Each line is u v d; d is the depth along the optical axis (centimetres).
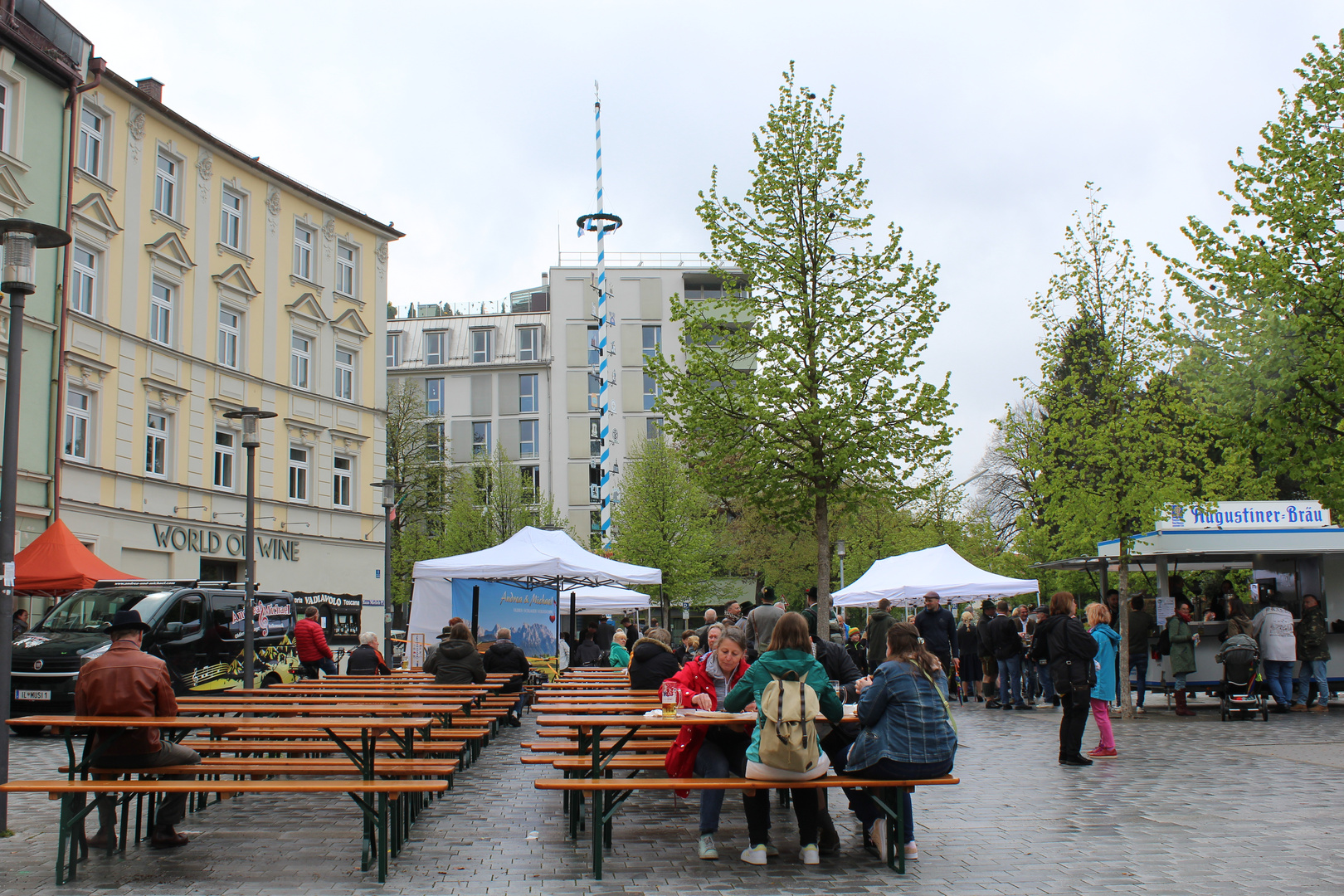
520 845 800
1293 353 1727
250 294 3272
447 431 6894
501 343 7000
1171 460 1838
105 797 774
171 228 2978
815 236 1956
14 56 2397
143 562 2822
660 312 6862
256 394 3284
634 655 1223
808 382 1864
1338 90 1783
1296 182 1789
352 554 3700
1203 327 1828
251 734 1057
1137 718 1797
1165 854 745
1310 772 1120
